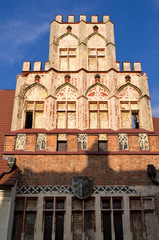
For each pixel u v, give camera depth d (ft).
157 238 44.86
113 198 47.24
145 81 61.41
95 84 60.90
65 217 45.44
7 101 65.92
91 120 58.03
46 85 61.05
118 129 55.98
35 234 44.19
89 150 50.42
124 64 64.54
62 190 47.34
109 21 69.00
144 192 47.70
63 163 49.47
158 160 50.42
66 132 51.88
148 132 53.72
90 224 45.80
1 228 40.88
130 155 50.47
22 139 51.39
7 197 42.98
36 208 46.09
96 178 48.49
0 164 48.32
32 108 58.80
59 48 65.98
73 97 59.72
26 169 48.91
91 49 66.03
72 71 62.18
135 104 59.77
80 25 68.33
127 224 45.42
